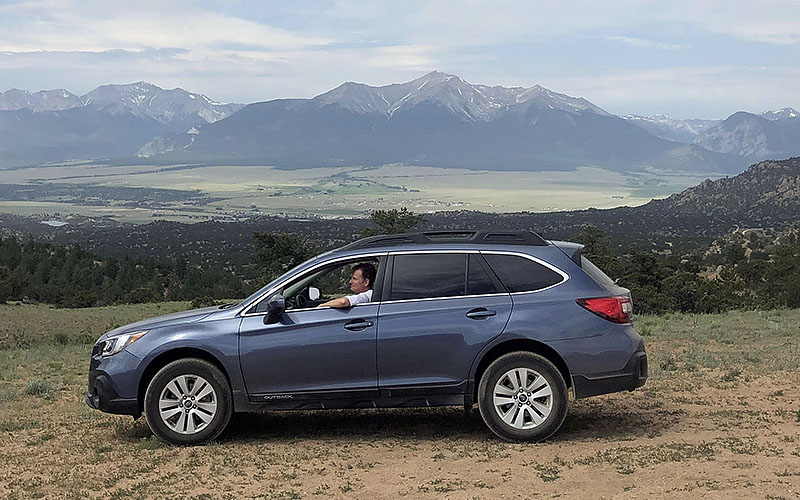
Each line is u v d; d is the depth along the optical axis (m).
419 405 7.52
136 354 7.68
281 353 7.51
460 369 7.44
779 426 7.89
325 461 6.92
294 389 7.55
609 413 8.77
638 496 5.66
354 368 7.48
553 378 7.34
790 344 15.24
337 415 8.88
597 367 7.38
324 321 7.52
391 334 7.44
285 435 7.95
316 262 7.86
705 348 14.95
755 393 9.90
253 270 114.56
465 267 7.65
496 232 7.91
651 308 41.38
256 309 7.73
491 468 6.53
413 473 6.46
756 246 119.38
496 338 7.40
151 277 115.94
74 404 10.66
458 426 8.20
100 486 6.35
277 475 6.51
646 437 7.55
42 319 52.31
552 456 6.88
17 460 7.33
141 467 6.86
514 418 7.41
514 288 7.58
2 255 118.56
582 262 7.79
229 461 6.96
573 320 7.42
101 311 61.50
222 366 7.70
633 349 7.48
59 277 109.00
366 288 7.76
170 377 7.60
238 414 8.90
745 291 55.28
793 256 50.47
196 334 7.64
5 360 18.14
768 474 6.07
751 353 13.83
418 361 7.45
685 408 9.01
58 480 6.55
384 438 7.75
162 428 7.60
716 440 7.28
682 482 5.94
